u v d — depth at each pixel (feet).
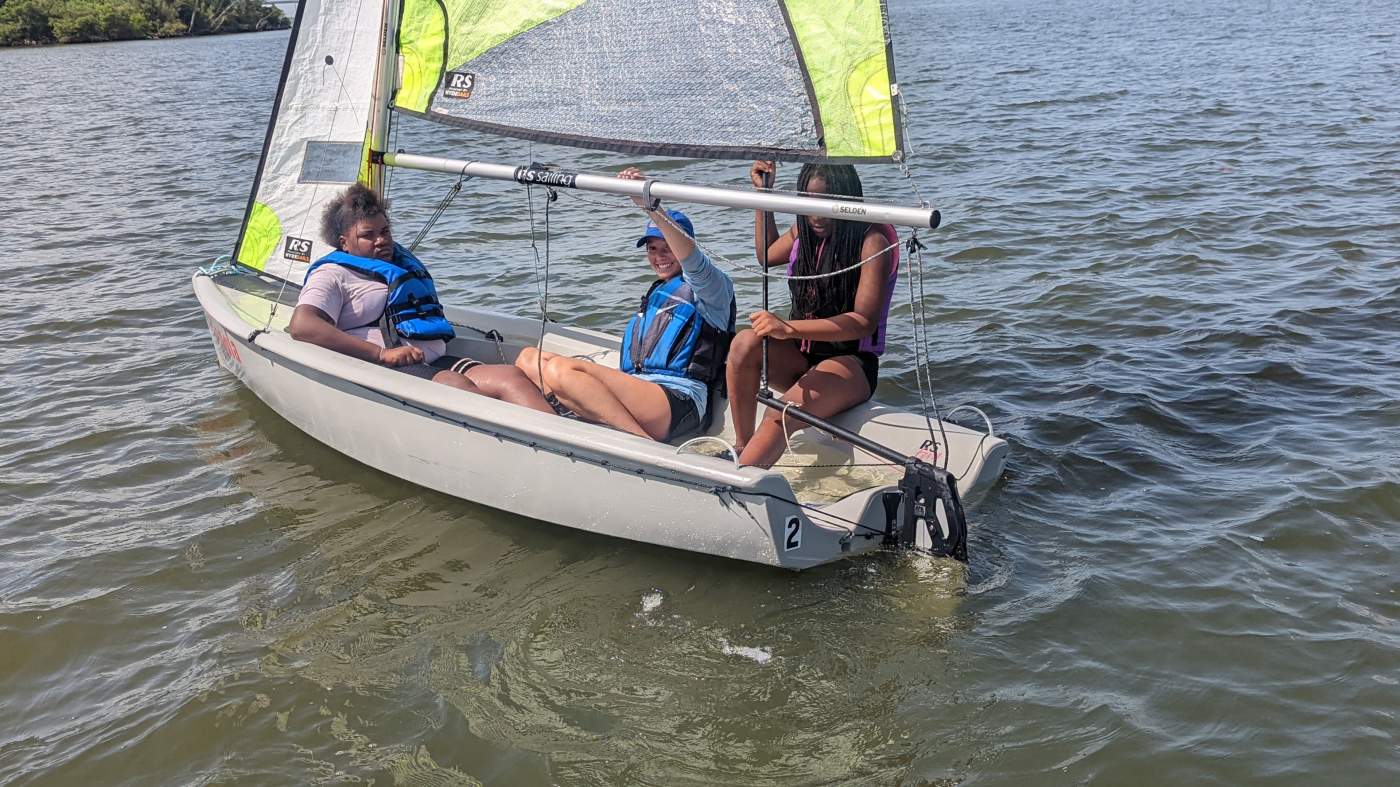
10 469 14.80
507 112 13.96
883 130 10.94
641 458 11.60
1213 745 9.00
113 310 21.75
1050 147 35.70
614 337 15.87
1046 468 13.91
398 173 35.81
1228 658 10.08
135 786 9.11
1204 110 41.32
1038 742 9.13
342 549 12.59
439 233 27.17
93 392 17.44
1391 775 8.59
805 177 12.12
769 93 11.72
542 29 13.37
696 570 11.89
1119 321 19.20
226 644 10.90
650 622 11.00
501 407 12.62
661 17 12.27
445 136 46.01
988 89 51.72
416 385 13.20
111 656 10.81
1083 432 14.93
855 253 12.44
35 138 50.85
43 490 14.20
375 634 10.98
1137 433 14.80
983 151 35.68
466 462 13.15
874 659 10.28
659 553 12.25
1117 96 46.44
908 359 17.97
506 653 10.59
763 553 11.57
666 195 11.51
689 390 13.05
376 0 15.03
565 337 15.98
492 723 9.62
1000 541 12.23
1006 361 17.66
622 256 24.35
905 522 11.88
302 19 15.52
